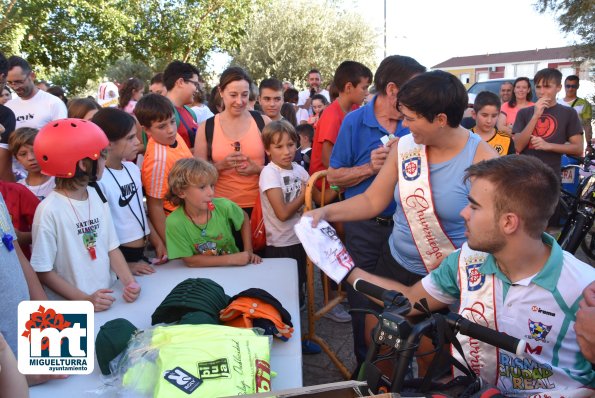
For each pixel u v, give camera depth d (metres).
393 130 2.65
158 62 19.25
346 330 3.54
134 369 1.47
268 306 1.86
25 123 4.63
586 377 1.46
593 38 10.23
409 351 1.21
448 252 2.04
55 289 2.06
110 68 17.67
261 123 3.58
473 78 39.09
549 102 4.55
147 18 17.77
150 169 3.03
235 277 2.48
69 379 1.64
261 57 19.52
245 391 1.35
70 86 20.30
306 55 19.48
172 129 3.09
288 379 1.62
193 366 1.39
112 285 2.37
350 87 3.37
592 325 1.29
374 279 1.88
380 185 2.21
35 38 16.06
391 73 2.51
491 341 1.25
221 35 19.11
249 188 3.32
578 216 3.68
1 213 1.58
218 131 3.35
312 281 2.91
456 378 1.51
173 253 2.62
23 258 1.83
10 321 1.54
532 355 1.51
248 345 1.51
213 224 2.66
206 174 2.51
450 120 1.85
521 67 36.31
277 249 3.20
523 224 1.39
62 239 2.08
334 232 2.00
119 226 2.62
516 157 1.46
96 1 15.96
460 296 1.69
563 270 1.44
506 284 1.52
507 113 6.32
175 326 1.64
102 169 2.18
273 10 19.67
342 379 2.96
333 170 2.73
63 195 2.10
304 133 5.57
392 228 2.60
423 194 1.99
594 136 9.32
